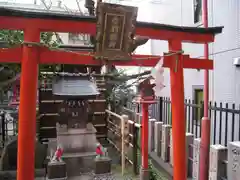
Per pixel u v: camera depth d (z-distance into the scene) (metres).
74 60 2.83
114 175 5.44
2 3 9.45
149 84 4.81
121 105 8.92
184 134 3.12
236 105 5.15
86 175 5.36
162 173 5.81
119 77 7.05
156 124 6.59
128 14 2.54
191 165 5.09
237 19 5.14
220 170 4.07
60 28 2.67
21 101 2.56
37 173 5.22
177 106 3.11
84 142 6.08
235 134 5.16
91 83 6.45
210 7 6.10
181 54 3.10
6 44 4.25
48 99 8.14
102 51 2.67
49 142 7.04
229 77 5.41
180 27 3.04
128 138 5.79
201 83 6.57
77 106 6.20
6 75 4.94
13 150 5.44
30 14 2.53
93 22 2.74
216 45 5.88
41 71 6.18
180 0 7.69
